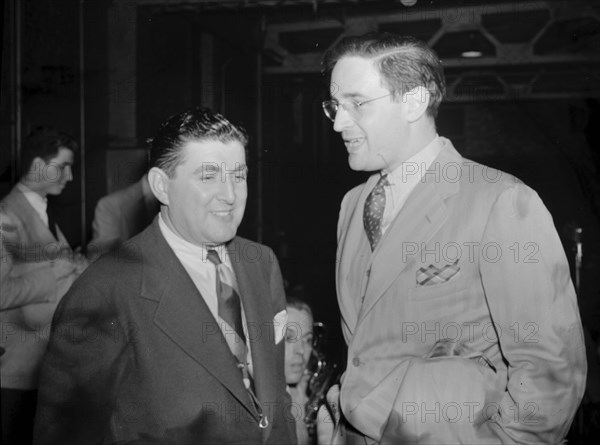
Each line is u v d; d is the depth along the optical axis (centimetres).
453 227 128
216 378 119
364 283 140
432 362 127
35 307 205
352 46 130
